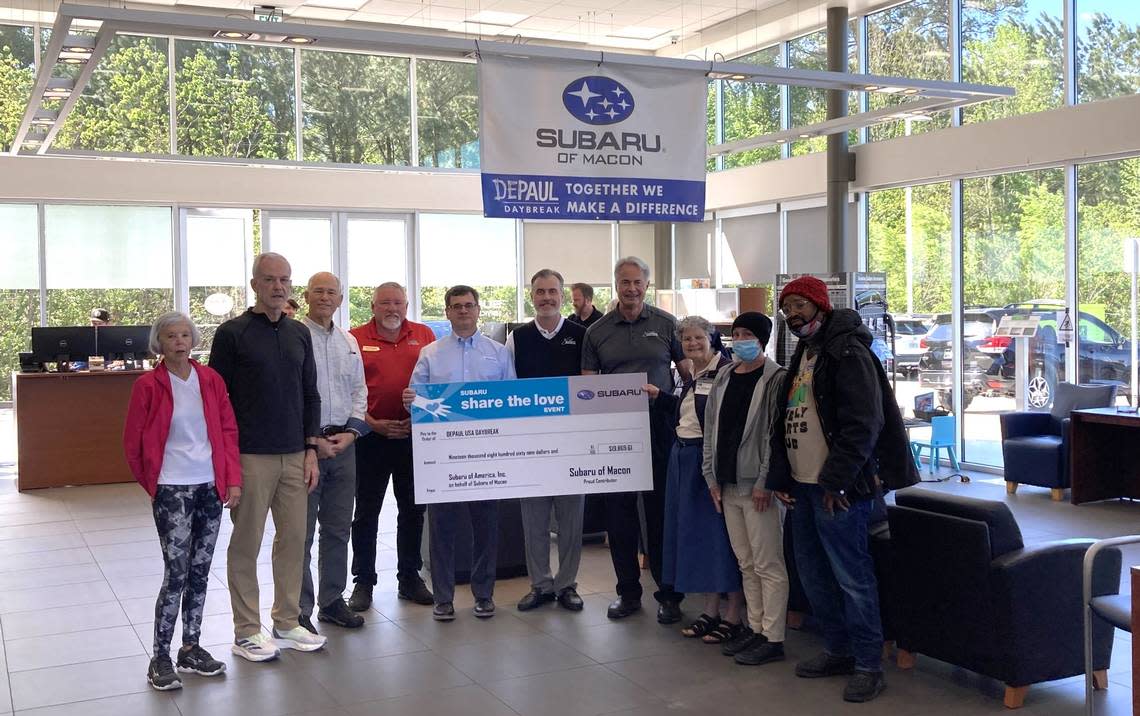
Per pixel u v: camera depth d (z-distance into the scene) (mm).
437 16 12789
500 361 5461
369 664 4668
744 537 4680
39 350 9859
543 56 5379
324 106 13547
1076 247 9430
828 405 4152
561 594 5551
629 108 5566
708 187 13945
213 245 13047
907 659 4492
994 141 9898
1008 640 3945
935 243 10812
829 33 11383
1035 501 8711
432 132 14133
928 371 11000
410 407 5238
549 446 5281
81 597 5895
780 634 4617
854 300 10195
